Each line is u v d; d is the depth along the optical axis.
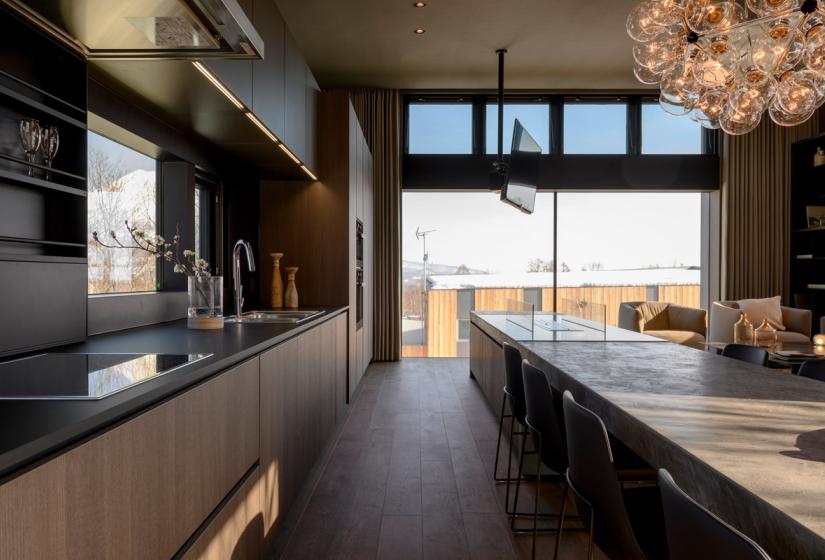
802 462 1.15
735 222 7.06
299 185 4.71
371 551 2.26
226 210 4.05
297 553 2.24
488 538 2.38
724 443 1.28
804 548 0.83
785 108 3.78
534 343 3.13
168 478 1.27
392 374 6.16
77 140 1.92
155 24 1.71
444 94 7.05
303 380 2.81
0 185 1.73
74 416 0.96
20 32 1.78
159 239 2.74
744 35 3.67
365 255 6.00
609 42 5.50
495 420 4.26
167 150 2.94
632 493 1.75
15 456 0.77
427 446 3.62
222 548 1.62
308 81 4.21
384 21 5.05
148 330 2.56
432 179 7.09
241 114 2.76
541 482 3.03
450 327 7.44
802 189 6.92
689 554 0.95
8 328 1.61
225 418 1.66
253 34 1.86
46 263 1.78
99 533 0.99
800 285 6.94
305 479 2.88
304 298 4.70
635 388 1.91
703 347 6.23
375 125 6.92
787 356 4.14
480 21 5.06
